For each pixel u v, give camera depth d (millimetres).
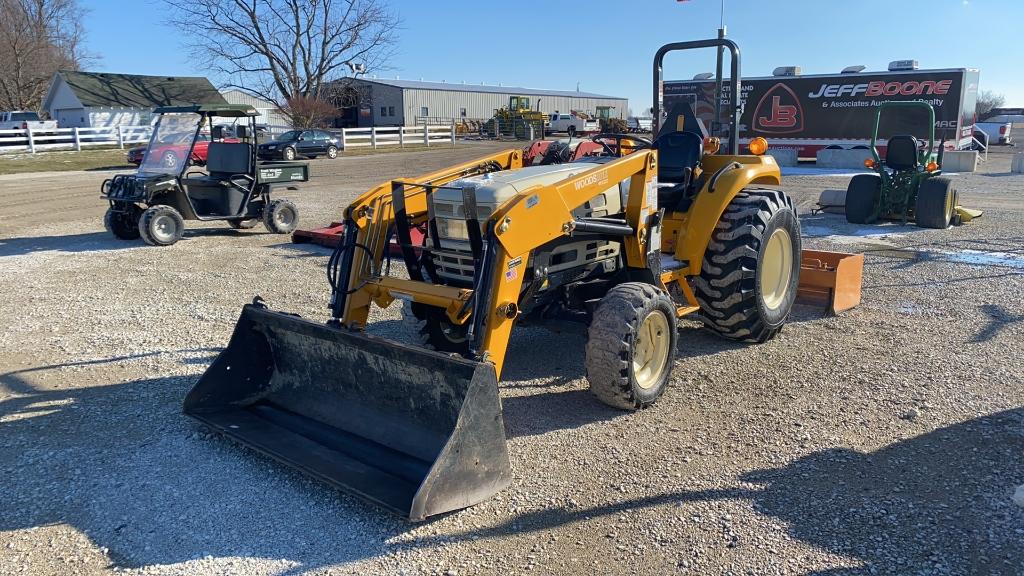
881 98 21703
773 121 23734
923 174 11305
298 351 4277
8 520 3383
